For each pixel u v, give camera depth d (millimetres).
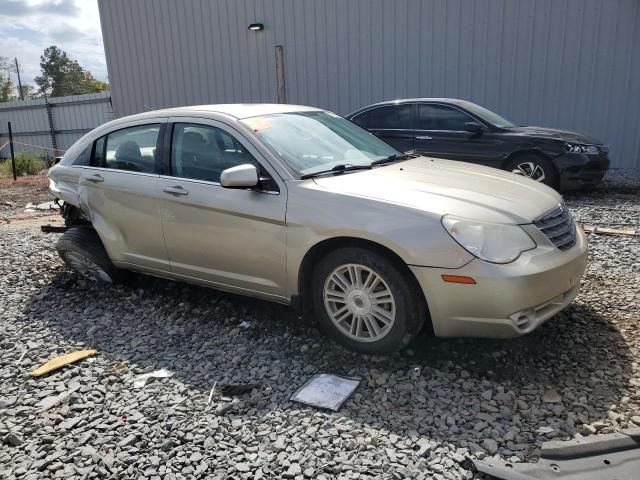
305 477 2465
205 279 4156
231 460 2611
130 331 4160
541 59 11547
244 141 3865
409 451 2607
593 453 2504
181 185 4070
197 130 4141
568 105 11547
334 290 3570
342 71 13414
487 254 3043
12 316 4535
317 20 13406
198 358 3672
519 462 2490
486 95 12148
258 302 4539
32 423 2998
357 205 3348
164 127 4320
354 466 2514
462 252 3047
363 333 3512
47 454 2730
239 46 14578
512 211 3281
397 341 3338
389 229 3191
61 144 23625
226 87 15070
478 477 2424
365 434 2752
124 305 4668
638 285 4535
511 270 3014
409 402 3025
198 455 2652
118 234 4594
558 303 3334
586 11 10992
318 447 2668
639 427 2691
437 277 3092
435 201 3289
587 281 4672
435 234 3104
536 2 11312
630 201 8172
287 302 3756
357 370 3381
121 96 16938
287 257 3600
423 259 3104
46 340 4062
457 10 11961
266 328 4062
